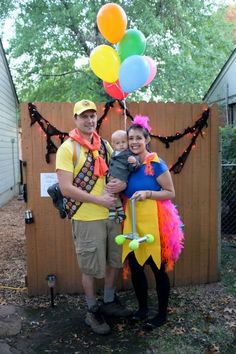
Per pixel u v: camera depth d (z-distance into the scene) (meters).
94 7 11.55
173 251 2.90
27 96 15.62
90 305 3.02
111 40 3.09
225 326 3.03
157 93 12.09
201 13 12.51
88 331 3.00
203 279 3.92
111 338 2.90
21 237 6.23
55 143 3.51
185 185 3.78
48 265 3.65
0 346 2.78
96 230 2.87
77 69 13.59
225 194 5.83
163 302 2.99
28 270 3.63
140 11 11.73
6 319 3.17
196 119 3.71
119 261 3.03
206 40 12.97
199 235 3.87
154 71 3.25
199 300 3.50
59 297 3.62
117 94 3.27
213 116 3.75
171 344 2.80
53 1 12.07
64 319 3.20
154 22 11.33
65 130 3.50
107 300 3.21
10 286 3.92
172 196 2.85
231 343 2.81
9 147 11.68
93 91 12.86
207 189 3.84
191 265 3.88
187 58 12.16
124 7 11.70
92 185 2.86
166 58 11.75
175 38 12.23
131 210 2.82
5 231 6.75
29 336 2.94
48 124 3.47
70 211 2.89
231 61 10.05
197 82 12.05
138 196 2.75
